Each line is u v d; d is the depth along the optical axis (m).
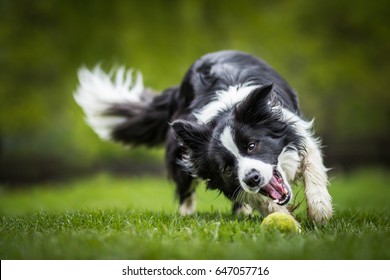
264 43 21.48
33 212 7.84
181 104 8.19
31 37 21.22
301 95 22.64
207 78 7.64
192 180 8.12
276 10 22.80
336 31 23.12
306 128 6.96
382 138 27.39
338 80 22.42
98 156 25.19
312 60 21.94
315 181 6.72
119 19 21.00
